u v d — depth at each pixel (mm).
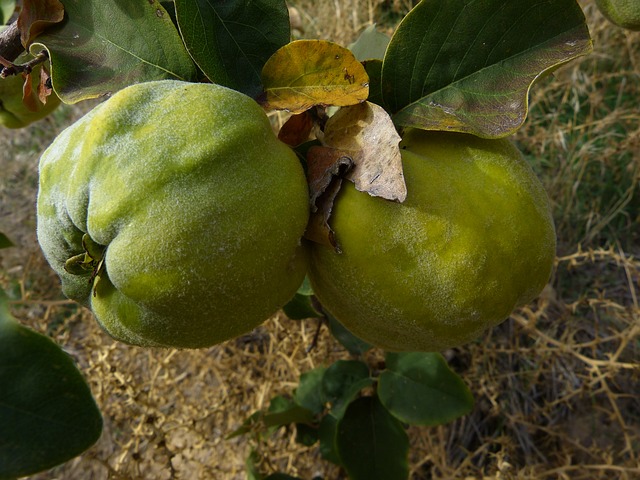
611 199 491
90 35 192
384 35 258
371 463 290
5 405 121
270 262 160
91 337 412
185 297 153
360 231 168
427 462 416
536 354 417
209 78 182
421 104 188
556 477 414
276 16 195
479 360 401
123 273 151
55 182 163
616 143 462
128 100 157
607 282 472
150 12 187
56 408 124
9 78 261
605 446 422
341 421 294
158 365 383
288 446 389
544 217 185
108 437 456
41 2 191
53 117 613
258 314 170
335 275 178
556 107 515
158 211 147
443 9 177
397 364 298
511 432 427
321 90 181
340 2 500
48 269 517
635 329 349
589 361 358
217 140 153
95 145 153
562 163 470
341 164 169
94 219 150
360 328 197
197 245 148
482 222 171
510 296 181
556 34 179
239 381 403
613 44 491
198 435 360
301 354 402
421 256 168
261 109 170
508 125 173
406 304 174
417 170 172
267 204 157
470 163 178
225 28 192
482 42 182
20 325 122
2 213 605
